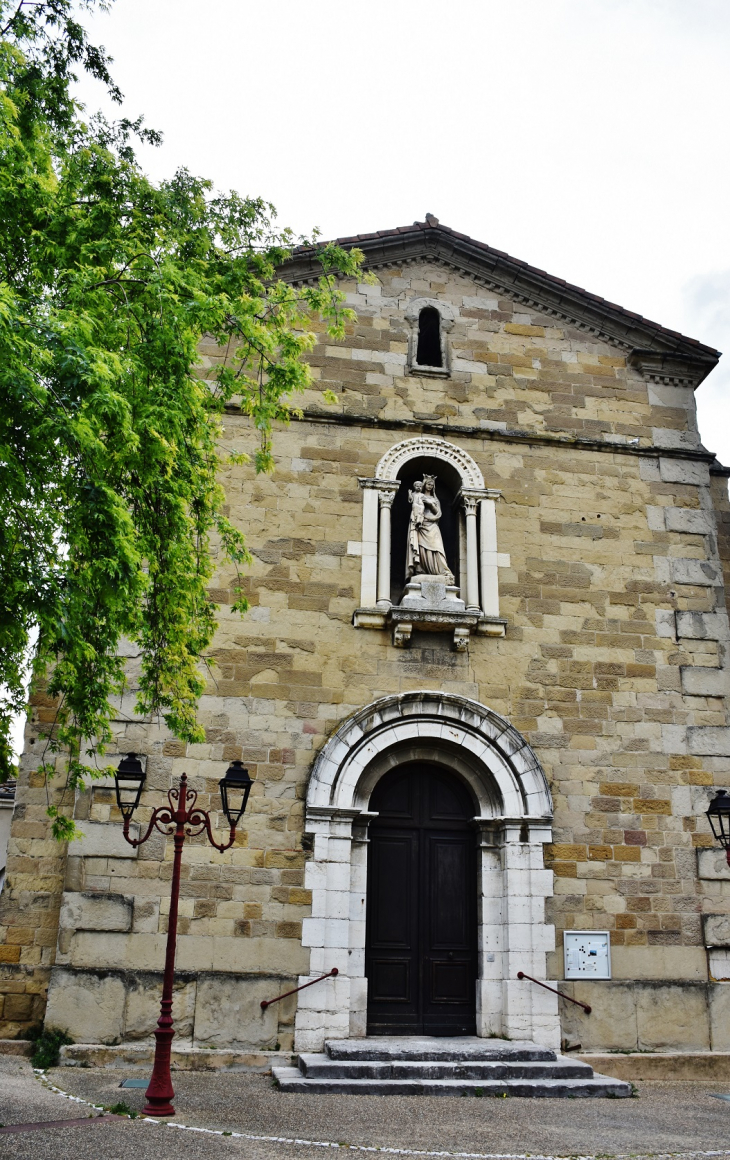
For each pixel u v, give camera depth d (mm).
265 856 12859
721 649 15062
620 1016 13016
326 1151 8141
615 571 15203
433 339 16516
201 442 10602
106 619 9094
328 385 15391
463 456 15336
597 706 14398
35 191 8984
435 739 13789
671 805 14086
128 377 8836
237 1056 11969
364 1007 12695
